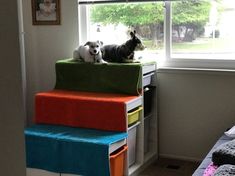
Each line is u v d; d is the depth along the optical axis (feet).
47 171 8.66
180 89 10.58
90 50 10.07
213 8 10.11
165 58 10.82
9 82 1.99
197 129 10.58
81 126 9.20
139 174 9.79
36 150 8.66
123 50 9.97
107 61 10.30
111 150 8.12
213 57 10.32
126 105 8.66
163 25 10.74
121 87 9.68
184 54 10.68
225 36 10.13
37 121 9.73
